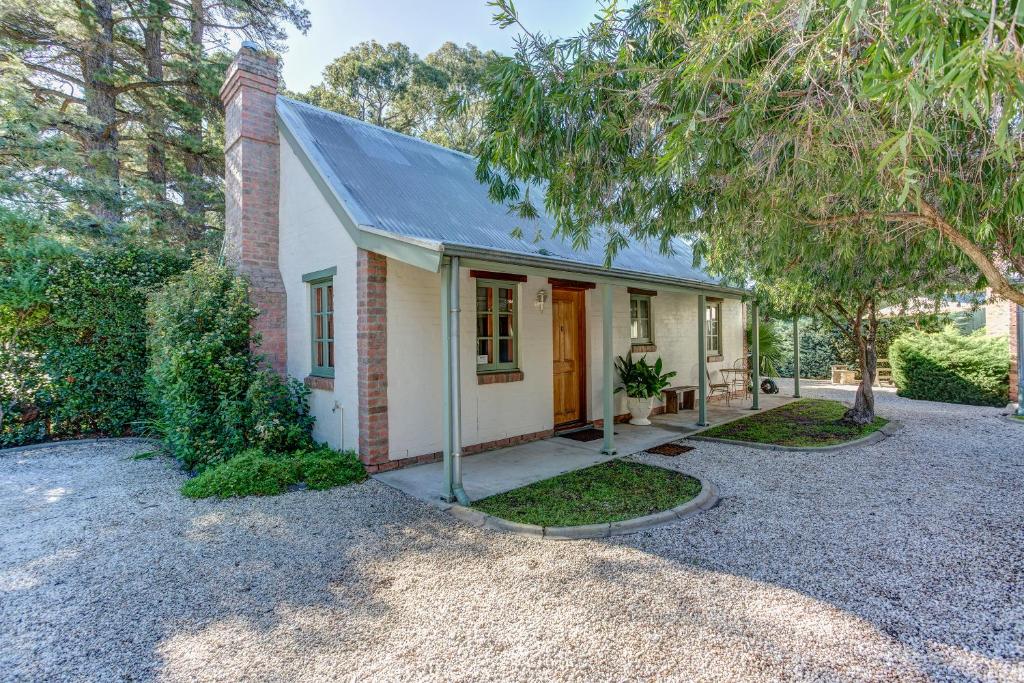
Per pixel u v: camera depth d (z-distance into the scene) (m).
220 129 14.30
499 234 7.13
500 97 3.81
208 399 6.43
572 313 8.74
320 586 3.47
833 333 16.80
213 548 4.06
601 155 4.04
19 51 11.33
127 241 9.52
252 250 7.55
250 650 2.78
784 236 4.12
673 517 4.57
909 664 2.56
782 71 2.87
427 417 6.46
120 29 12.38
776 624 2.93
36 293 7.29
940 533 4.18
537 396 7.85
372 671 2.60
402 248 5.19
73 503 5.11
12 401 7.57
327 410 6.69
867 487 5.41
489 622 3.02
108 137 12.18
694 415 10.08
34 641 2.87
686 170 3.68
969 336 12.19
